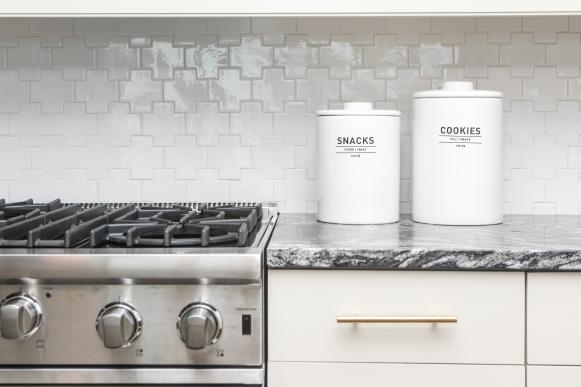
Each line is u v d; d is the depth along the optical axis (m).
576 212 2.09
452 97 1.79
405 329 1.45
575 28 2.06
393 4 1.74
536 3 1.72
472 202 1.80
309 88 2.10
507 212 2.11
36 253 1.38
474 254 1.41
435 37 2.08
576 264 1.40
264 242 1.51
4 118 2.12
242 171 2.12
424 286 1.44
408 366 1.45
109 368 1.40
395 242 1.51
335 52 2.09
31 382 1.40
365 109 1.82
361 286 1.44
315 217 2.02
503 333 1.44
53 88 2.11
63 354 1.40
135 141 2.12
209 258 1.36
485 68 2.08
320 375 1.46
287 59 2.10
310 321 1.45
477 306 1.44
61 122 2.12
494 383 1.44
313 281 1.45
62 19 2.10
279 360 1.45
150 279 1.37
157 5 1.75
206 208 1.92
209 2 1.75
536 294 1.43
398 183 1.87
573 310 1.43
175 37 2.10
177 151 2.12
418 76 2.09
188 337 1.34
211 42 2.10
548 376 1.43
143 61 2.11
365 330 1.45
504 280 1.43
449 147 1.79
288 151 2.12
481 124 1.79
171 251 1.39
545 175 2.09
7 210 1.86
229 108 2.11
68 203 2.13
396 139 1.85
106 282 1.38
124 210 1.83
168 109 2.11
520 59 2.07
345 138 1.81
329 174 1.84
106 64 2.11
